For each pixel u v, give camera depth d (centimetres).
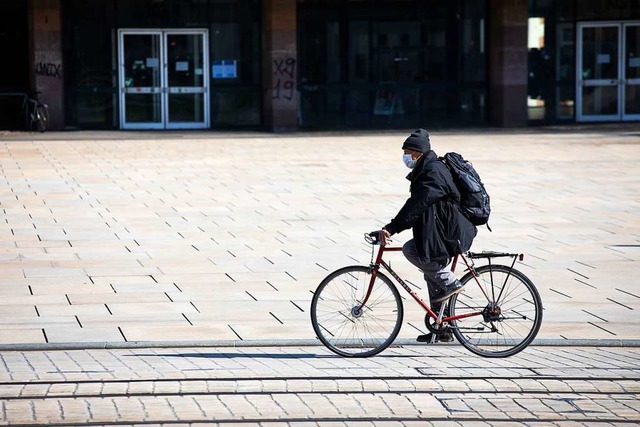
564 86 6781
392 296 1823
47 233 3039
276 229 3114
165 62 6469
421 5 6569
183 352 1848
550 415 1503
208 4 6450
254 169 4550
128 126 6481
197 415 1483
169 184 4066
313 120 6569
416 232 1766
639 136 5994
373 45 6575
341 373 1703
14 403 1529
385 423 1458
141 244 2880
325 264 2617
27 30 6284
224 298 2259
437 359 1820
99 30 6378
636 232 3080
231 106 6550
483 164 4725
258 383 1638
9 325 2019
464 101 6669
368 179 4222
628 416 1502
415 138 1767
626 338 1955
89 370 1705
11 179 4181
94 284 2391
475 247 2852
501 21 6475
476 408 1532
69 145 5562
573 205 3581
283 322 2059
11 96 6303
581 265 2620
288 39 6306
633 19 6756
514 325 1812
